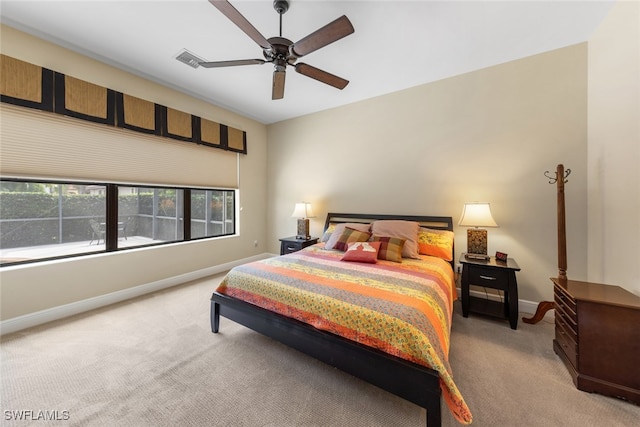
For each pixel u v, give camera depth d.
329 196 3.87
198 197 3.70
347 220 3.61
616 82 1.88
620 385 1.40
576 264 2.30
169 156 3.17
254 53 2.47
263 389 1.49
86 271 2.49
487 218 2.37
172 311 2.51
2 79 1.96
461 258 2.50
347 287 1.64
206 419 1.28
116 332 2.11
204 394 1.45
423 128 3.05
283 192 4.43
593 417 1.29
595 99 2.13
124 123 2.66
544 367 1.69
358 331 1.35
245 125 4.19
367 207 3.50
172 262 3.25
